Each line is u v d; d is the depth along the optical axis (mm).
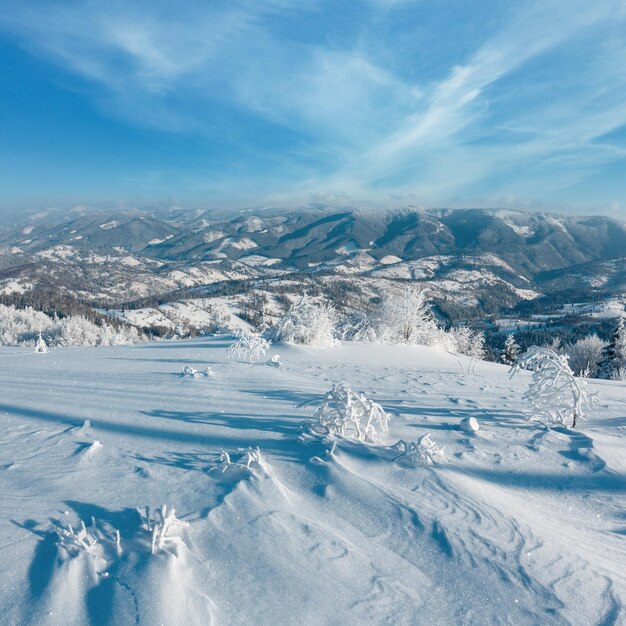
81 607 1893
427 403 6703
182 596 1974
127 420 5238
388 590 2188
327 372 9703
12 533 2471
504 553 2549
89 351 14305
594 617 2078
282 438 4570
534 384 5723
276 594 2072
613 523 3184
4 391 6969
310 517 2859
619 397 8086
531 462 4238
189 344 16109
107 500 2984
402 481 3498
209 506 2889
